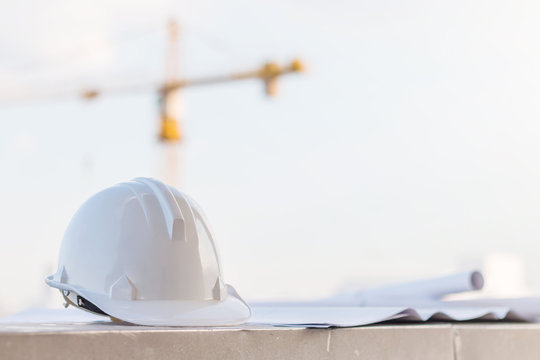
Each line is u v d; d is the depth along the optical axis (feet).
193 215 4.13
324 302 6.59
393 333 3.90
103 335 2.67
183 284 3.86
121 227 3.92
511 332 4.83
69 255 4.02
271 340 3.27
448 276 6.27
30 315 5.02
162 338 2.87
